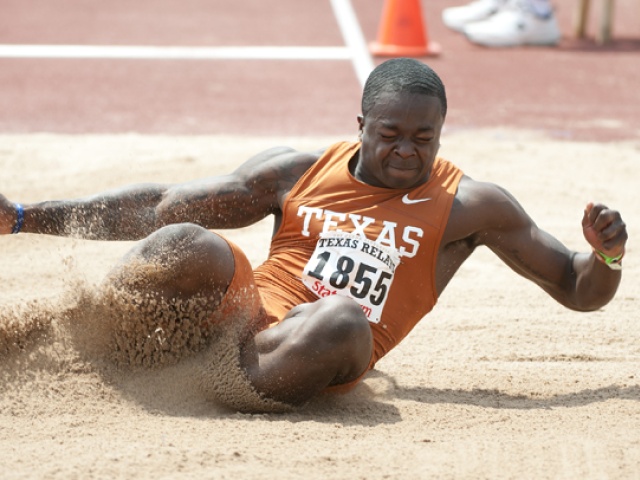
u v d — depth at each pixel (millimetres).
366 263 12820
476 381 14086
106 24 44531
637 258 20094
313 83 35844
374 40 42344
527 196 23891
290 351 11805
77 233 13453
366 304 12781
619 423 12242
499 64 39156
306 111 32281
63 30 43188
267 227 21859
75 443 11047
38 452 10750
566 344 15797
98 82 35406
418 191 13148
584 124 31594
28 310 13008
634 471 10734
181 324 12344
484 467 10719
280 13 47375
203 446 10961
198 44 41375
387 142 12625
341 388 12453
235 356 12117
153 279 12102
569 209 23109
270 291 12992
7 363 12484
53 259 19203
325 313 11773
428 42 41562
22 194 22453
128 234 13625
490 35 41812
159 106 32531
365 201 13125
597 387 13820
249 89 34906
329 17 46688
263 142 27969
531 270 13578
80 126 29953
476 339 15992
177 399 12328
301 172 13562
